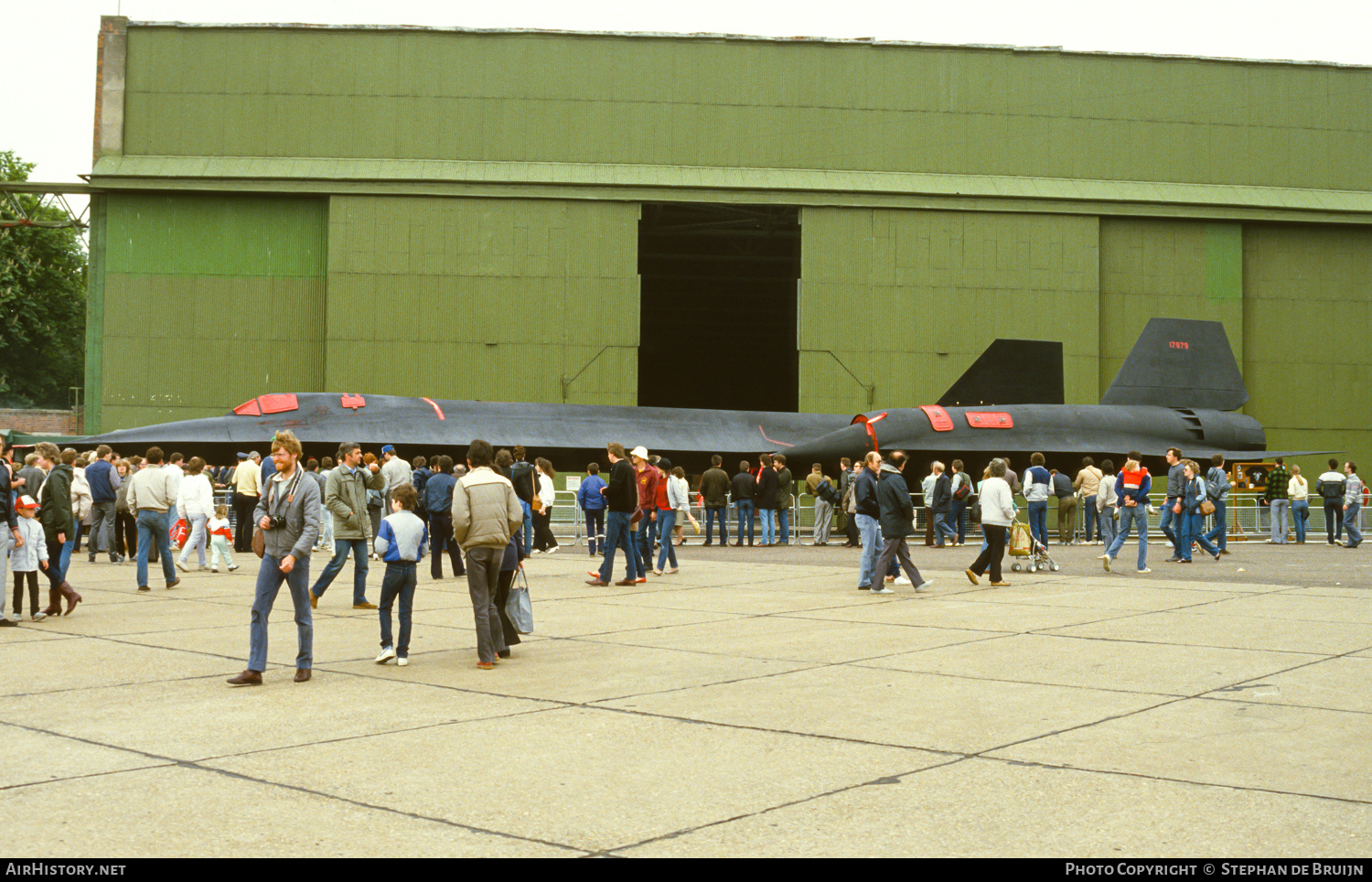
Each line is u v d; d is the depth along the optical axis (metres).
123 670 7.66
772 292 49.88
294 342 35.06
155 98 34.84
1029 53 37.22
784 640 9.05
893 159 36.66
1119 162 37.50
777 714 6.18
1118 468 28.73
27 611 11.05
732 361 56.16
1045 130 37.22
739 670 7.62
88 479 17.03
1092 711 6.23
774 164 36.25
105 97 34.72
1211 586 13.15
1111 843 3.98
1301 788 4.67
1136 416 29.61
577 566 16.42
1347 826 4.17
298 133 35.06
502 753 5.28
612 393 35.19
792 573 15.34
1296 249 38.50
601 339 35.12
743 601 11.89
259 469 18.47
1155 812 4.35
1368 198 38.28
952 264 36.19
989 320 36.25
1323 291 38.56
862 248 35.97
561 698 6.66
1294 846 3.95
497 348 34.84
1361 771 4.93
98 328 34.81
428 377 34.59
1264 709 6.26
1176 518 17.69
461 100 35.44
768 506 21.72
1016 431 28.19
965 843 3.98
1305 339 38.50
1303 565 17.06
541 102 35.66
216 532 15.52
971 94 36.97
